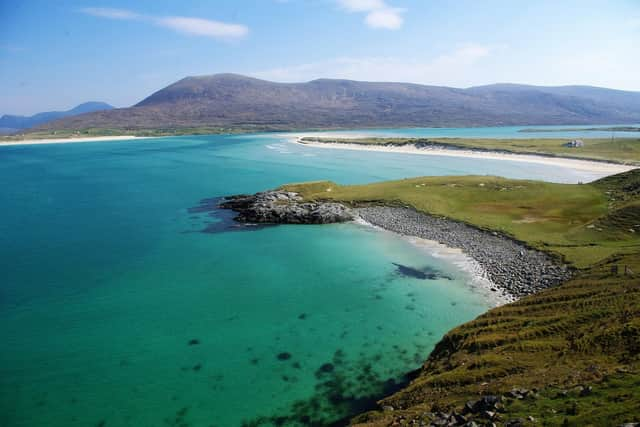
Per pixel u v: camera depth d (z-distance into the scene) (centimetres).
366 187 8662
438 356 2797
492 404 1742
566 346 2275
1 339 3331
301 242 5844
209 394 2611
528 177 11081
